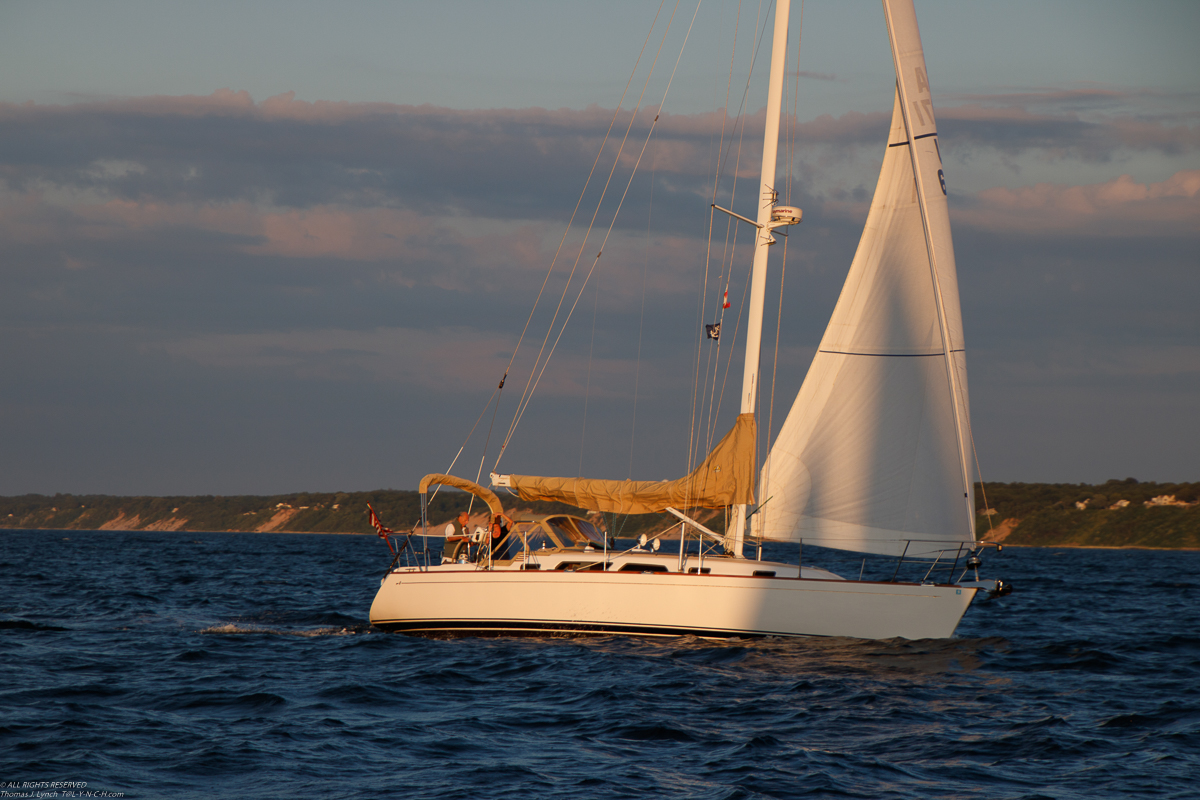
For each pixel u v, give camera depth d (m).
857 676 29.62
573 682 28.83
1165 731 23.72
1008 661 33.84
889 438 34.03
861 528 34.00
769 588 33.50
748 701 26.39
